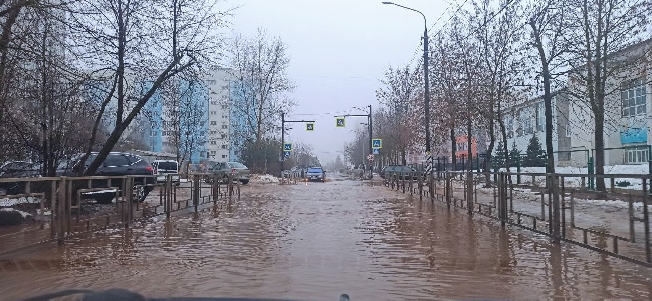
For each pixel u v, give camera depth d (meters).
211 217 13.41
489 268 6.87
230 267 6.96
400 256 7.76
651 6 17.59
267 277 6.36
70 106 13.67
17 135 13.03
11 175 13.64
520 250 8.23
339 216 13.57
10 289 5.74
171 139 40.44
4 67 11.20
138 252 8.10
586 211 8.07
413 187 23.20
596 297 5.40
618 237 7.13
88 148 14.07
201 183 16.88
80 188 9.41
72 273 6.57
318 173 47.31
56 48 12.12
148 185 12.53
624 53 19.88
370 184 38.66
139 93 15.04
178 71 14.92
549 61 21.00
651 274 6.42
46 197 9.22
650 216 6.47
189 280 6.19
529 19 21.52
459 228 10.96
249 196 22.41
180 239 9.48
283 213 14.45
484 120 28.88
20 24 10.93
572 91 21.98
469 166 31.19
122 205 10.85
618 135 34.06
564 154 31.11
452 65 28.47
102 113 14.23
